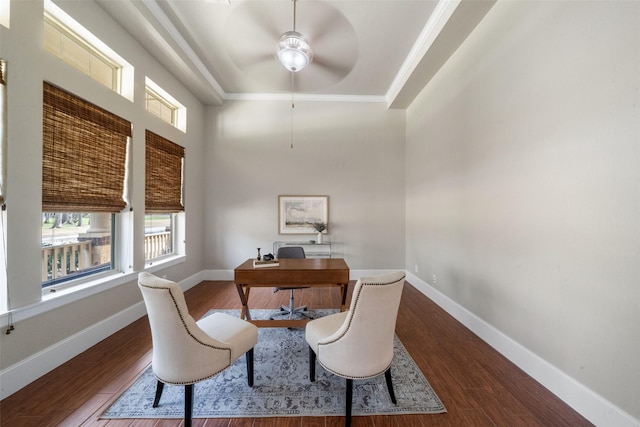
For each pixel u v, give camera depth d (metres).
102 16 2.27
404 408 1.53
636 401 1.24
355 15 2.54
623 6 1.29
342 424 1.43
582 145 1.50
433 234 3.43
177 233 3.81
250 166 4.41
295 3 2.38
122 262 2.67
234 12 2.55
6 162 1.62
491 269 2.28
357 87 4.12
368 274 4.47
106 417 1.45
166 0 2.41
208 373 1.40
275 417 1.47
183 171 3.81
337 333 1.42
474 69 2.50
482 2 2.18
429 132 3.53
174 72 3.32
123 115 2.56
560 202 1.63
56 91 1.93
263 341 2.36
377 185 4.47
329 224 4.45
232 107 4.38
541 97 1.76
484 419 1.46
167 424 1.42
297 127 4.43
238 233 4.40
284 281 2.40
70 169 2.06
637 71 1.24
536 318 1.81
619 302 1.31
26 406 1.52
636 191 1.25
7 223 1.63
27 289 1.72
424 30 2.74
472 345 2.28
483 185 2.39
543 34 1.74
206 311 3.02
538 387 1.72
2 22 1.61
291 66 2.48
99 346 2.20
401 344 2.29
